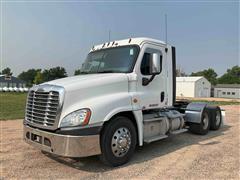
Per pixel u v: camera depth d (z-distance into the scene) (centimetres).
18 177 454
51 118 470
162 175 469
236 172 486
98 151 477
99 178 454
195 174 474
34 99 510
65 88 468
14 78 7994
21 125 1003
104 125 496
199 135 855
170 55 684
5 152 608
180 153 620
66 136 448
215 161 555
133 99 551
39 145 488
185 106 889
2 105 1872
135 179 450
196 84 6375
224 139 791
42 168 502
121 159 518
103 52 641
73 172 483
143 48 594
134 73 569
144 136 592
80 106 469
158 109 651
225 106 2589
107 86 518
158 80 634
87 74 617
